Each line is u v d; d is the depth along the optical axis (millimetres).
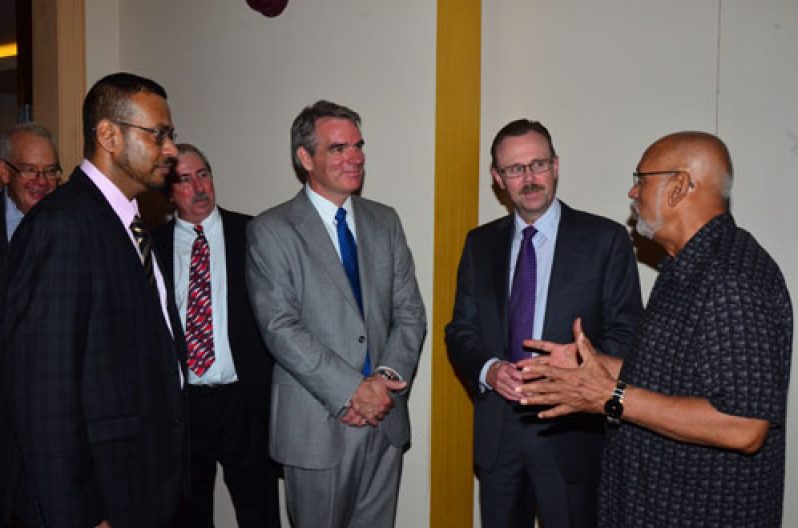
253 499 2682
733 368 1344
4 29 5465
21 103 3555
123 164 1637
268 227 2201
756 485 1430
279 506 2824
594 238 2219
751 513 1434
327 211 2271
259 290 2170
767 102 2604
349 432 2156
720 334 1367
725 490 1429
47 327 1440
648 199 1589
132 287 1607
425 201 2586
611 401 1468
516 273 2268
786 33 2568
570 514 2150
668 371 1484
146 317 1632
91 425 1521
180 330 1806
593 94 2865
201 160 2600
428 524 2662
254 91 2980
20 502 1549
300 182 2873
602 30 2838
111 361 1556
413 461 2682
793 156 2582
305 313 2182
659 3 2740
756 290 1378
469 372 2248
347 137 2193
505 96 3018
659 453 1488
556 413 1545
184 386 1792
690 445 1447
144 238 1710
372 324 2246
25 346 1439
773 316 1378
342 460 2154
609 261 2209
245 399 2611
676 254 1605
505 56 3010
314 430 2141
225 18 3053
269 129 2945
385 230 2357
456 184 2682
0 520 1621
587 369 1503
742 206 2658
